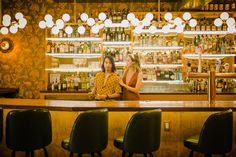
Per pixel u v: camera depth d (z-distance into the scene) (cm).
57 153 420
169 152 416
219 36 704
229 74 428
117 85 518
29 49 764
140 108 376
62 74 736
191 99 670
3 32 573
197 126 416
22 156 427
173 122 416
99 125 330
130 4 748
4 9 758
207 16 703
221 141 338
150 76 702
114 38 694
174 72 702
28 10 761
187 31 686
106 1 748
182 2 673
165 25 636
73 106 382
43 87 766
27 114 333
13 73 769
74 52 709
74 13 710
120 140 347
